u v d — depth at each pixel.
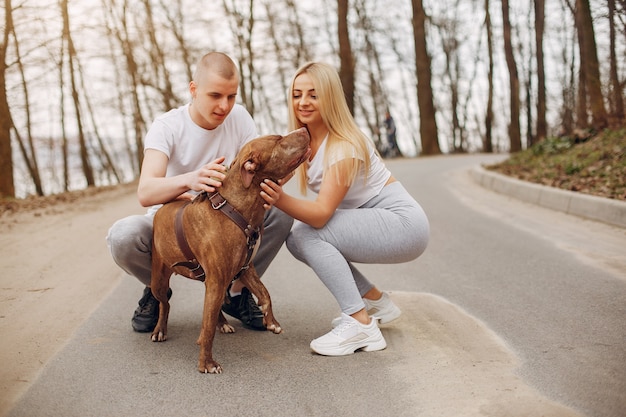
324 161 3.62
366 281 3.89
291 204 3.45
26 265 6.09
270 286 5.16
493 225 7.56
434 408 2.76
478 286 4.89
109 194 14.93
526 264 5.52
